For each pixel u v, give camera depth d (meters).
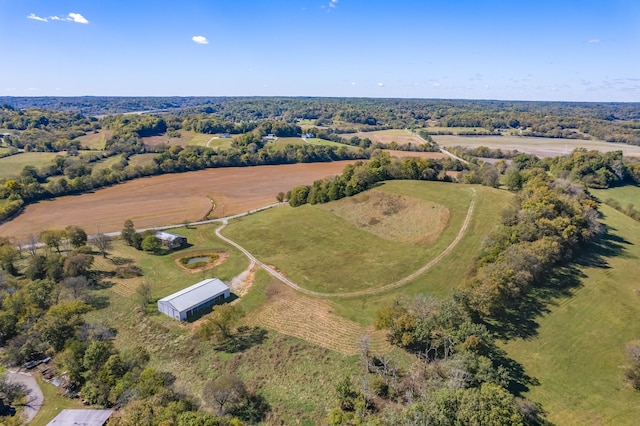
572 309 62.72
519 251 68.25
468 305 59.16
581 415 44.00
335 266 85.75
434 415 38.50
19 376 54.72
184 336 64.12
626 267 75.00
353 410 46.88
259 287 78.81
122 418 43.91
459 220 98.56
